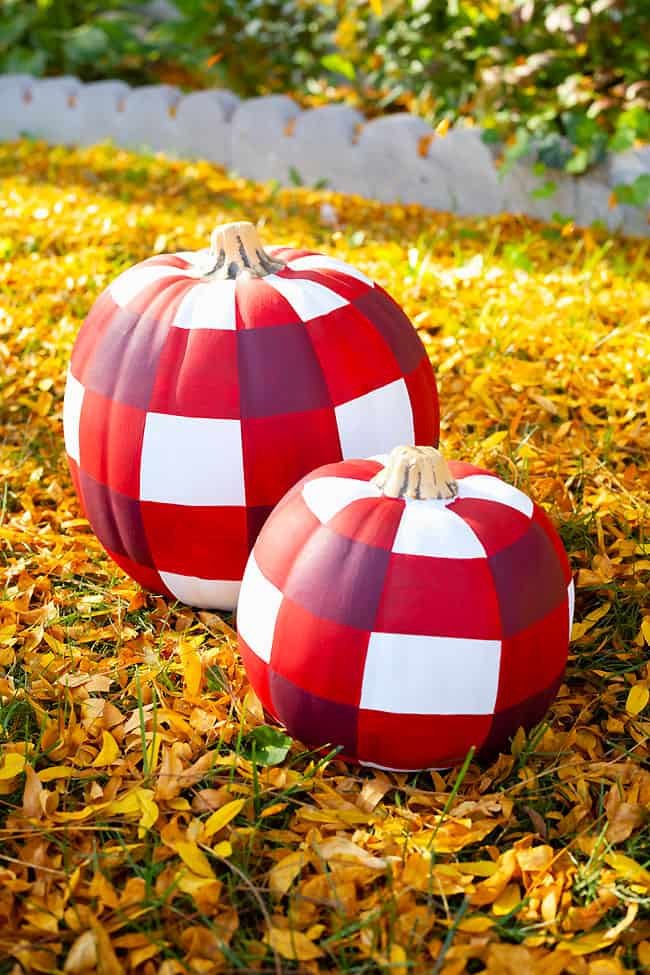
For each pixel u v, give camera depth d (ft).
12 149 9.39
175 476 3.72
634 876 3.24
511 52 7.20
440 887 3.23
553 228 7.07
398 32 7.73
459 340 5.59
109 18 11.02
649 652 3.97
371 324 3.87
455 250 6.70
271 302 3.75
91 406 3.84
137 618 4.15
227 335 3.69
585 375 5.28
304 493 3.47
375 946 3.09
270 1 9.06
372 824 3.40
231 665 3.91
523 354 5.53
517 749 3.51
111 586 4.26
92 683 3.82
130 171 8.33
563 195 7.13
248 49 9.07
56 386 5.41
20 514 4.67
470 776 3.52
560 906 3.21
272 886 3.23
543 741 3.61
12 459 4.96
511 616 3.30
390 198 7.82
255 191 8.09
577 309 5.82
